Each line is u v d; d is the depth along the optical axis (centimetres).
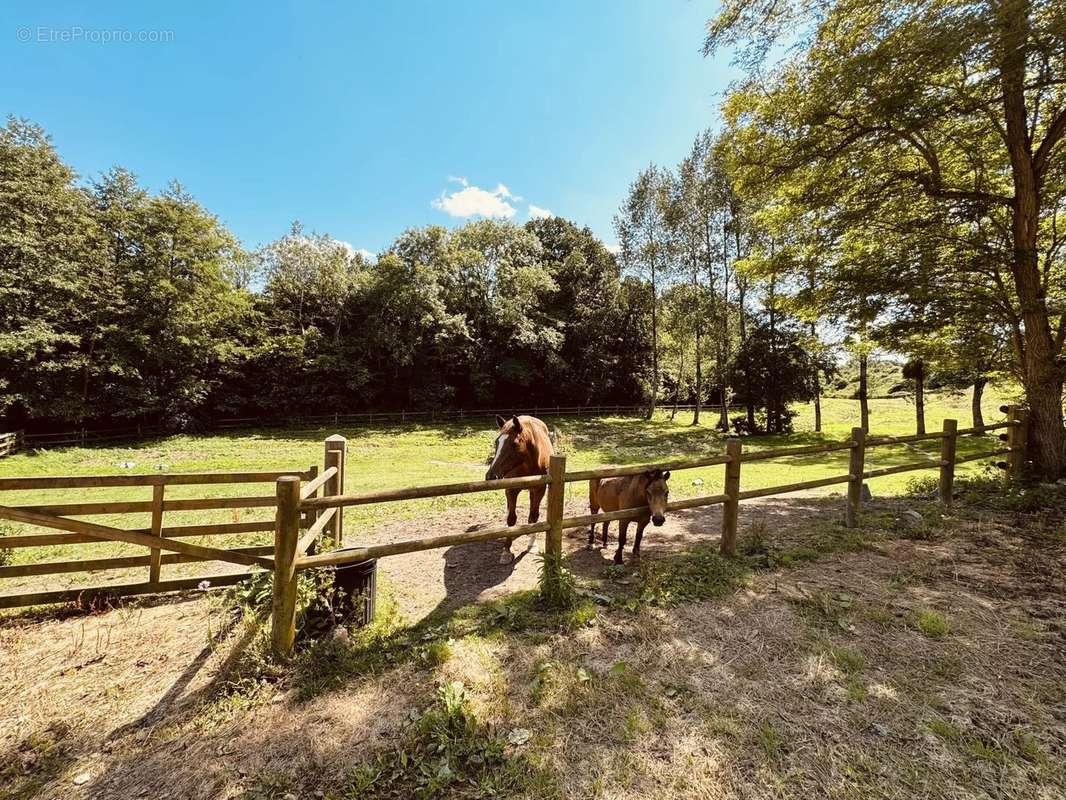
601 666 285
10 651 317
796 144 809
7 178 1981
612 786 199
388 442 2312
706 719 238
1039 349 755
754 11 791
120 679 283
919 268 789
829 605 353
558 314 3544
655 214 2845
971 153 818
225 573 438
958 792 191
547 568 376
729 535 475
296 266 3142
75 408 2102
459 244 3200
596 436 2462
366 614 346
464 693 259
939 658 286
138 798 197
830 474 1273
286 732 233
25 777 210
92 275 2142
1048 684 258
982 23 553
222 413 2794
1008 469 790
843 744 219
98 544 643
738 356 2459
